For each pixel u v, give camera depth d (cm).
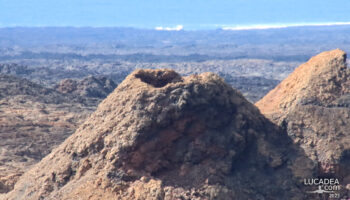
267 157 10381
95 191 9438
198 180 9612
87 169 9931
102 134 10094
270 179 10188
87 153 10100
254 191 9950
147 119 9900
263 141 10506
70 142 10538
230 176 9912
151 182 9444
